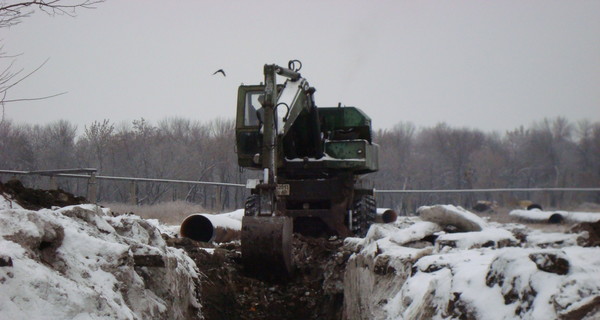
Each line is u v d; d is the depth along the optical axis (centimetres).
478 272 577
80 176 1557
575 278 457
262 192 1134
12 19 804
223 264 1126
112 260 621
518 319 486
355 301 934
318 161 1457
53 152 2536
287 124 1266
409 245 934
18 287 484
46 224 579
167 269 745
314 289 1141
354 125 1588
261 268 1112
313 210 1485
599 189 3500
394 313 715
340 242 1334
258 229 1097
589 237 866
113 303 550
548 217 2353
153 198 2711
